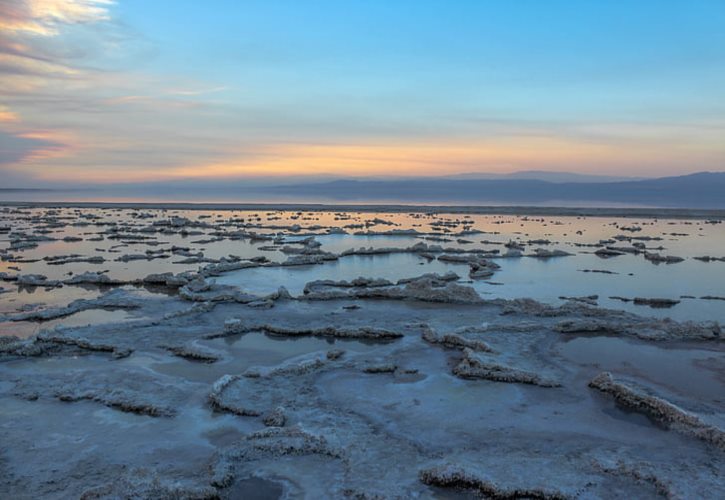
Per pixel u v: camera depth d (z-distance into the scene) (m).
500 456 8.84
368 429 9.82
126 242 34.81
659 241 34.69
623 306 18.75
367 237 37.84
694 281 22.62
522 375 12.00
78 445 9.35
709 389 11.54
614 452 8.97
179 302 18.91
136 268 25.77
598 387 11.59
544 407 10.74
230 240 36.12
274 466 8.65
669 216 51.38
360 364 13.04
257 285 21.84
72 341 14.52
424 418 10.25
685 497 7.60
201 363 13.30
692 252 30.20
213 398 10.95
